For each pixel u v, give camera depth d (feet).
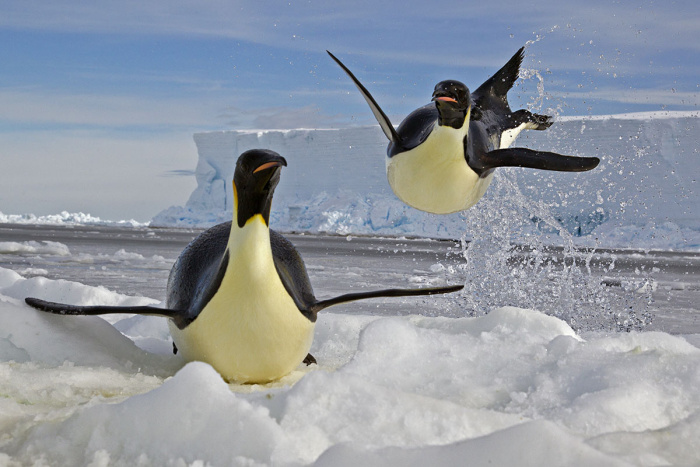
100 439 7.59
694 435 7.79
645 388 9.33
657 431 7.92
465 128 15.61
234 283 11.05
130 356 13.39
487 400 9.92
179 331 12.14
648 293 38.68
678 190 126.41
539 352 11.48
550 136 132.05
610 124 128.98
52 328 12.77
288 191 178.19
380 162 160.56
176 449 7.29
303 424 7.72
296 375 12.67
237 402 7.48
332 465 6.48
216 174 184.44
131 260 53.16
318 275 45.34
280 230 160.76
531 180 123.13
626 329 24.61
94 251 67.05
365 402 8.08
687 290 42.39
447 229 145.48
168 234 127.54
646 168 127.75
